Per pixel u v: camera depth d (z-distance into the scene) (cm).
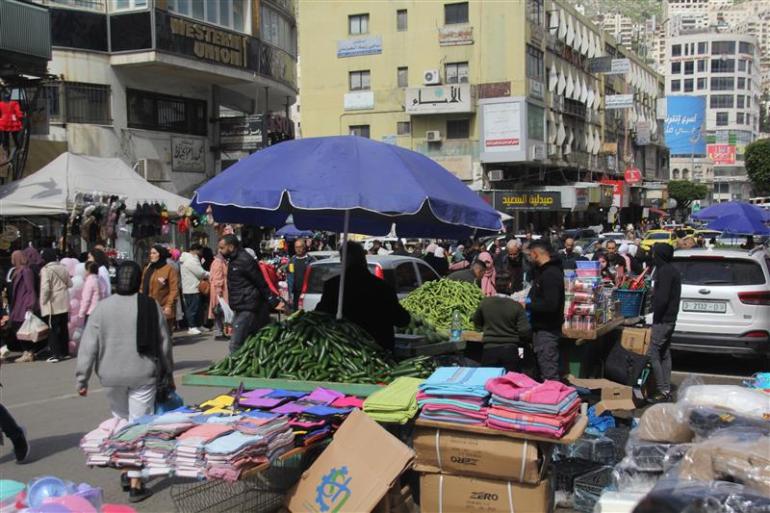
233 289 974
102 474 638
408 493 506
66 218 1600
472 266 1256
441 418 482
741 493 321
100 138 2172
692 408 468
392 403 487
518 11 4191
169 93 2430
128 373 584
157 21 2180
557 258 742
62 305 1245
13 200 1457
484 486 475
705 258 1098
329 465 479
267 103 2847
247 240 2373
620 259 1775
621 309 1063
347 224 678
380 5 4528
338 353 591
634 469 452
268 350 600
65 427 802
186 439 448
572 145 5131
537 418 457
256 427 462
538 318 746
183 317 1614
